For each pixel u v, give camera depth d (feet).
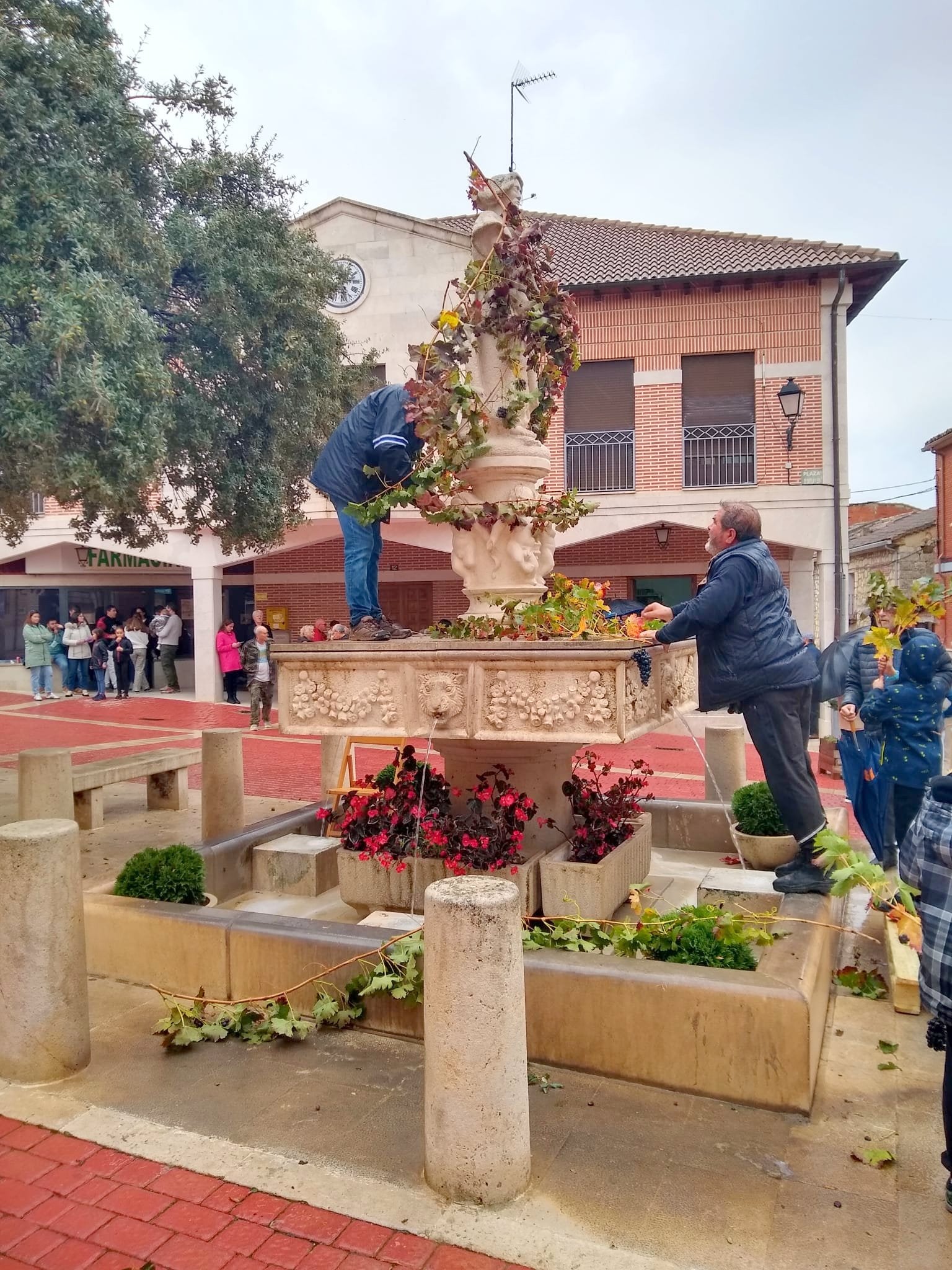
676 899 19.08
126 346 22.21
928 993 9.46
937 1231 9.32
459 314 17.26
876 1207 9.70
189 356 26.66
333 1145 10.87
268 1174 10.33
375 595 18.63
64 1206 9.95
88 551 77.82
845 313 57.72
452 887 10.31
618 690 14.33
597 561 66.33
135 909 15.67
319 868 20.42
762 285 57.41
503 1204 9.74
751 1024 11.58
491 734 15.29
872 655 21.04
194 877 16.78
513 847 16.96
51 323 20.20
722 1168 10.35
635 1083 12.14
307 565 75.87
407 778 18.76
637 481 59.06
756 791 20.54
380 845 17.65
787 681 15.19
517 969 9.95
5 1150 10.97
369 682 16.33
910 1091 12.10
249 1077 12.58
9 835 12.52
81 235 21.33
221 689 68.13
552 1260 8.89
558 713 14.79
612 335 59.26
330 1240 9.30
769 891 16.30
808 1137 10.99
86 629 71.46
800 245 59.77
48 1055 12.45
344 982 13.96
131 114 23.35
